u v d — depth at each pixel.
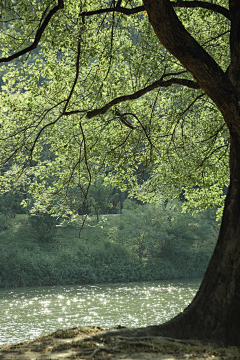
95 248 40.75
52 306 25.14
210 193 16.48
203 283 8.38
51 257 39.03
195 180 15.02
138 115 13.88
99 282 38.47
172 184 16.19
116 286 35.53
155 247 42.44
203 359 6.23
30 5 9.96
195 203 16.97
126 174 14.97
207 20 12.91
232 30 8.49
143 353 6.60
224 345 7.65
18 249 39.12
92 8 11.55
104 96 12.49
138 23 12.04
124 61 12.64
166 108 14.29
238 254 8.06
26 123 12.97
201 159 14.56
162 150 14.49
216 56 12.75
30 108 12.52
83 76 12.61
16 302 26.88
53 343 7.36
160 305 25.03
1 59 8.30
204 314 8.05
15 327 19.03
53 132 13.62
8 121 12.97
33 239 42.09
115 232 44.12
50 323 19.97
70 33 10.08
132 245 42.75
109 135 13.90
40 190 13.88
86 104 12.65
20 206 49.62
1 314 22.56
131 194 16.69
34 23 10.25
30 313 22.78
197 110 14.13
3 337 16.81
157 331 7.89
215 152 14.67
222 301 7.99
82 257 39.50
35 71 12.23
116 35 11.98
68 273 37.56
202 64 6.77
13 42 10.59
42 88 12.42
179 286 35.06
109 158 13.77
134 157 13.91
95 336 7.52
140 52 11.84
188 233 42.69
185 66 6.94
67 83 12.64
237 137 7.50
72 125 13.16
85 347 6.96
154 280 40.09
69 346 7.05
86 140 13.52
